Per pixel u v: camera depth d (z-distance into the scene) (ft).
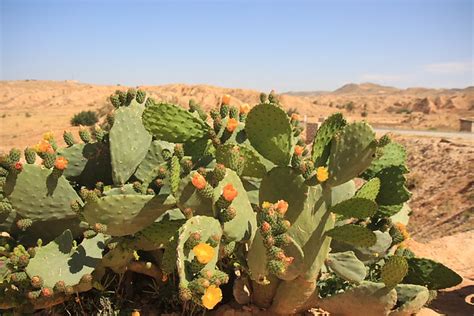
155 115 7.08
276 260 5.71
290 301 7.13
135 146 7.68
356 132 6.63
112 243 6.86
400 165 8.07
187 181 6.11
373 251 7.97
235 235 6.22
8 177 6.84
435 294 8.14
